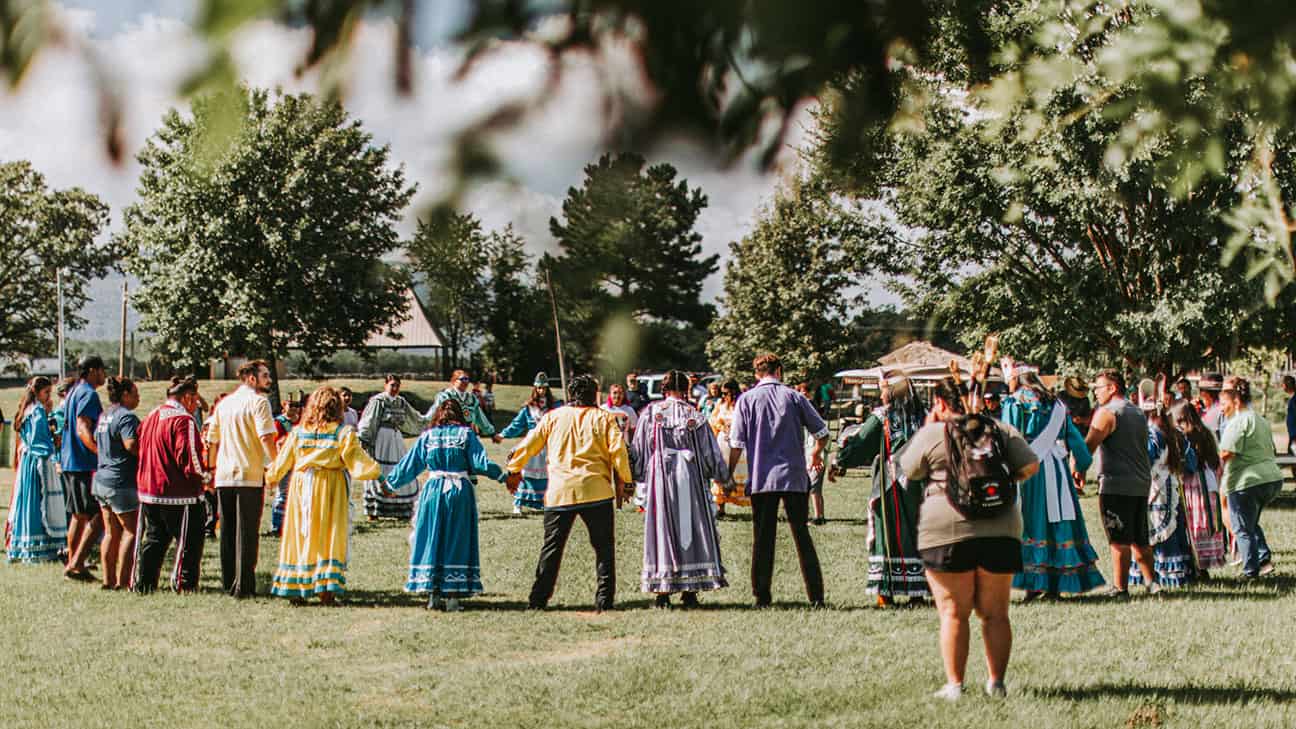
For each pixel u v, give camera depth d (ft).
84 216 137.69
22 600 30.91
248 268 114.11
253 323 112.06
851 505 56.13
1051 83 6.31
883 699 19.53
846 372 115.24
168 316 121.70
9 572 36.35
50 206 177.58
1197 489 32.78
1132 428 29.63
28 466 38.70
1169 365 53.72
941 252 56.24
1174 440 31.40
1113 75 5.62
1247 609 27.37
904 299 59.06
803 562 29.50
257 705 20.15
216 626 27.40
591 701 20.04
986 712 18.28
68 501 34.58
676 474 29.22
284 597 31.40
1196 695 19.40
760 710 19.13
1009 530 18.76
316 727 18.71
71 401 34.30
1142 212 37.32
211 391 148.46
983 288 56.85
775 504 29.32
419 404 125.39
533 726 18.65
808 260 117.70
